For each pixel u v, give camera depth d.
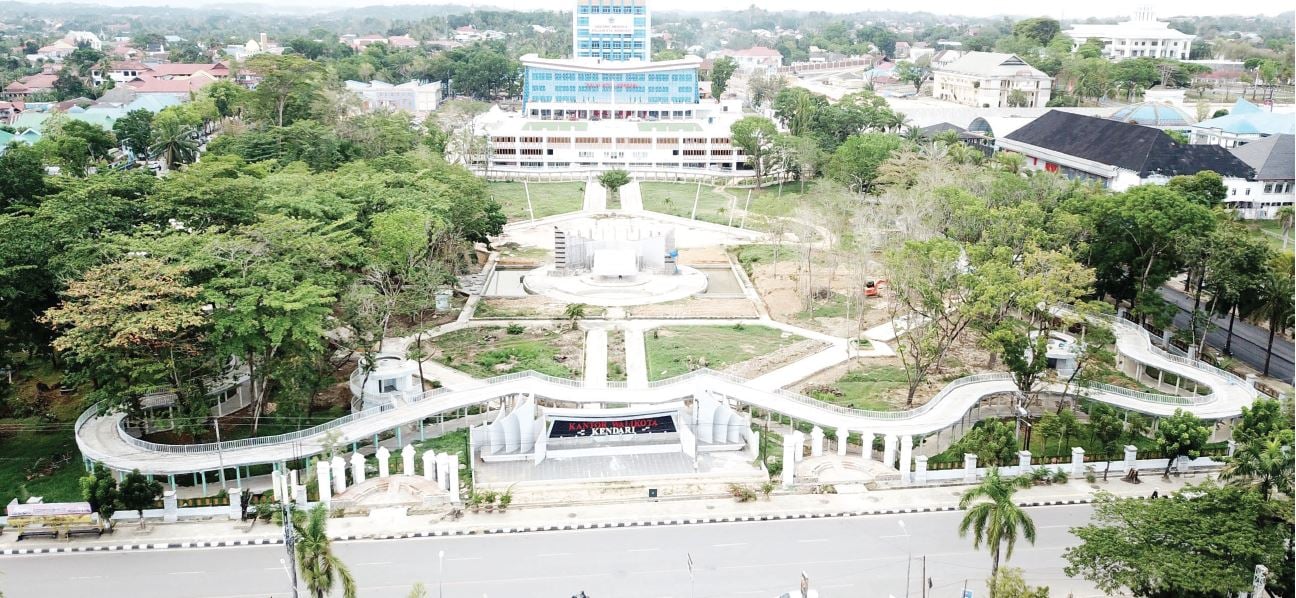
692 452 116.31
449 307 174.25
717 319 170.00
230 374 130.50
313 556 75.81
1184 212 146.38
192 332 116.00
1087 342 131.12
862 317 166.00
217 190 149.75
